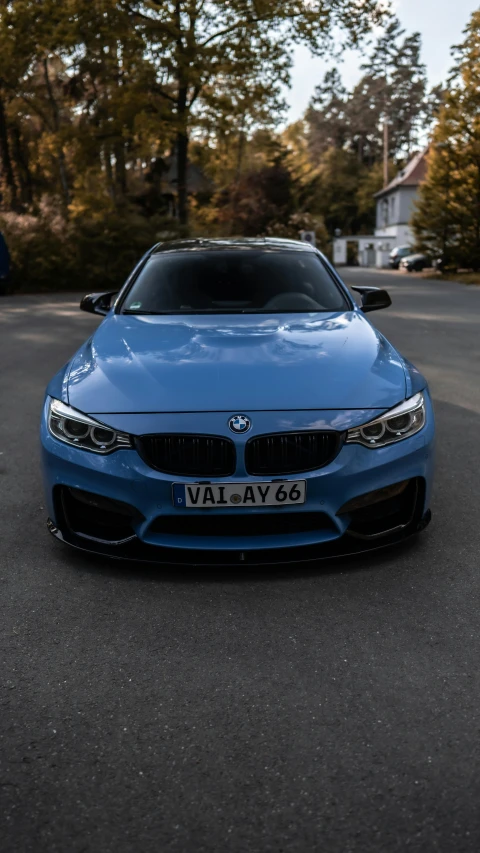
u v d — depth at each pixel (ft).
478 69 90.53
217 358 10.37
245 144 140.26
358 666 7.67
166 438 9.26
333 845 5.36
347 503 9.40
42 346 31.27
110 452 9.36
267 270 14.26
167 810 5.71
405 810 5.67
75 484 9.57
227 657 7.88
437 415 18.60
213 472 9.25
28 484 13.53
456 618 8.62
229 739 6.54
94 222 76.28
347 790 5.89
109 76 85.61
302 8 80.89
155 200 106.22
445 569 9.89
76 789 5.94
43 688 7.36
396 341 30.99
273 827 5.53
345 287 14.11
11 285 69.92
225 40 81.00
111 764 6.23
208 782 6.01
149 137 86.58
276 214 156.35
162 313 13.10
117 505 9.46
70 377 10.41
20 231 72.64
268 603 9.03
